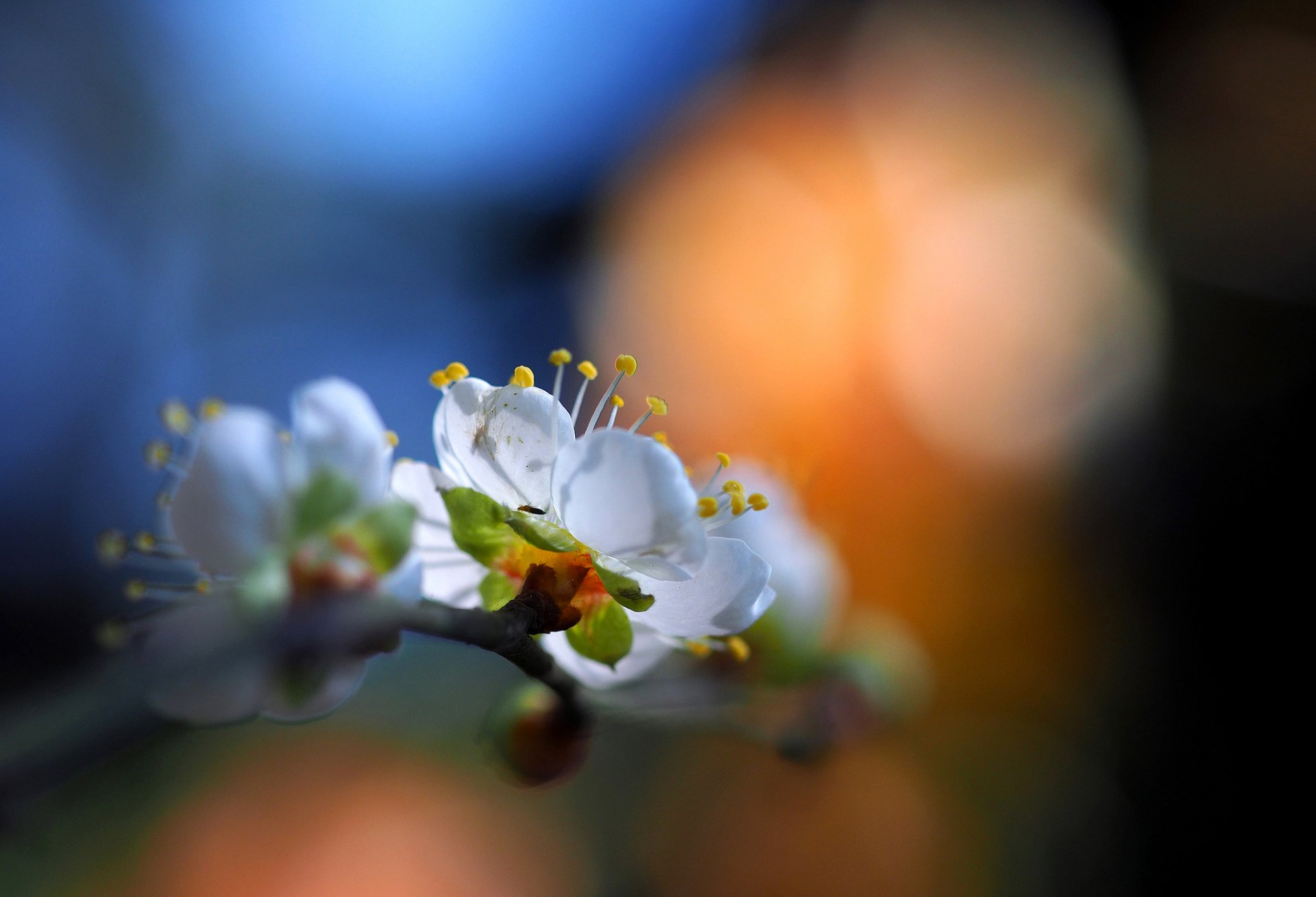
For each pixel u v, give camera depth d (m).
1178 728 0.44
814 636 0.24
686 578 0.21
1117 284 0.53
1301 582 0.45
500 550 0.21
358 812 0.36
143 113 0.54
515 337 0.58
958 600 0.46
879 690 0.25
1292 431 0.47
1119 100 0.55
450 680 0.40
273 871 0.34
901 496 0.48
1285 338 0.49
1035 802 0.41
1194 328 0.51
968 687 0.44
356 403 0.20
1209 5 0.53
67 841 0.31
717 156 0.58
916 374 0.51
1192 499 0.48
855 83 0.58
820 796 0.39
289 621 0.19
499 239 0.59
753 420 0.51
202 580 0.21
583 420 0.24
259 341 0.55
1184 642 0.46
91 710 0.19
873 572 0.46
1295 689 0.43
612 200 0.59
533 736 0.22
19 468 0.48
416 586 0.20
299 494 0.20
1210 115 0.53
